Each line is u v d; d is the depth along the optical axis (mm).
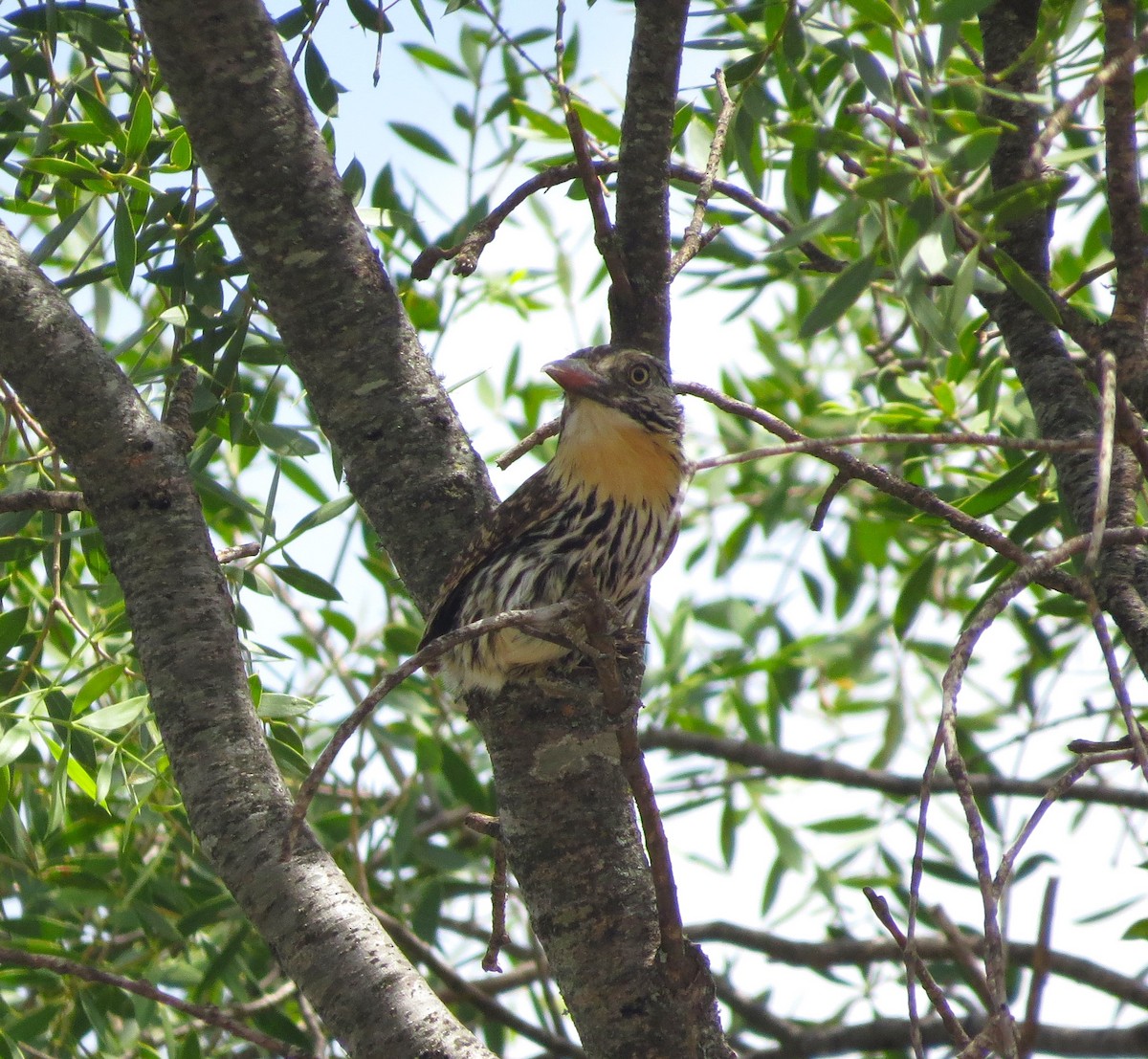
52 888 11367
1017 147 9852
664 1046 7602
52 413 8281
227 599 8305
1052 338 10305
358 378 9039
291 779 13469
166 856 12695
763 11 10406
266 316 10914
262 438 10211
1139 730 6004
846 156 10406
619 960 7824
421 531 8945
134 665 11383
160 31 8531
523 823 8273
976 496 9938
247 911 7633
